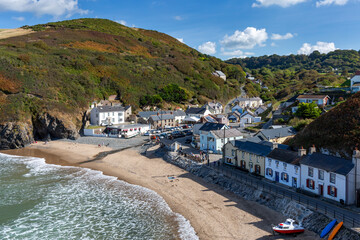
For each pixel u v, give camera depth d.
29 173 60.75
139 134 101.94
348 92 94.00
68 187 51.69
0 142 86.06
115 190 49.78
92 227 36.75
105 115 110.31
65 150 82.88
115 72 146.00
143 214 40.12
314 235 31.55
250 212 38.75
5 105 93.44
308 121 67.44
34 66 117.00
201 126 84.56
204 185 50.16
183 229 35.41
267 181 46.84
